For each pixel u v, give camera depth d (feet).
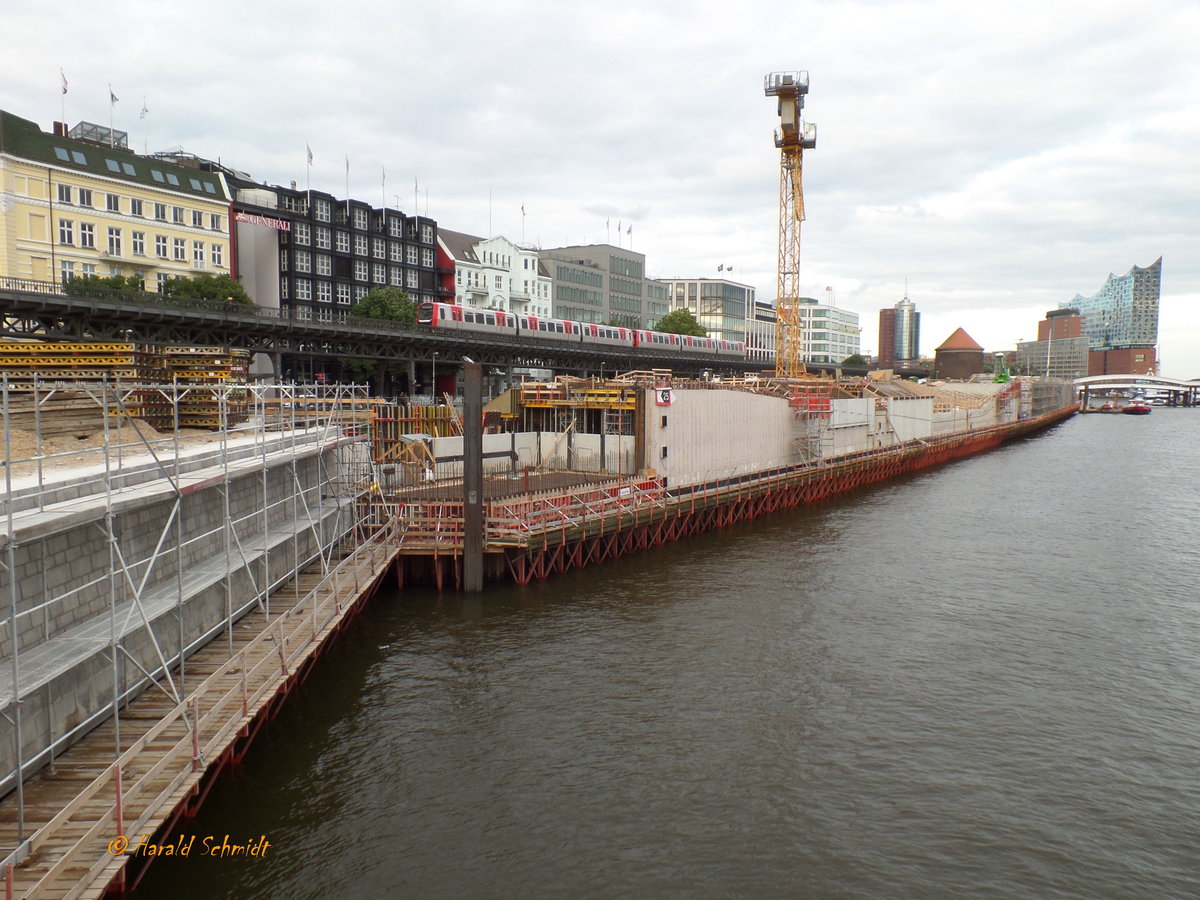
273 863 59.88
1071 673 98.17
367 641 104.06
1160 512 209.46
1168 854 63.77
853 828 66.18
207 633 78.28
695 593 127.03
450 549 123.24
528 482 151.43
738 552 156.35
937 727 83.56
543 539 128.57
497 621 111.96
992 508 214.28
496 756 75.87
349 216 341.82
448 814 66.69
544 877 59.31
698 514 173.58
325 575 93.91
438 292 395.14
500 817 66.44
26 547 53.42
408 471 149.79
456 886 58.13
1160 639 110.63
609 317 541.75
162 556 70.49
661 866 61.00
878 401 286.87
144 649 65.87
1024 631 113.09
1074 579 140.87
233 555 82.43
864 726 83.41
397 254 366.02
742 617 115.55
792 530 180.45
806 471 216.54
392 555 116.16
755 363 437.99
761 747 78.59
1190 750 79.87
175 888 56.85
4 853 44.75
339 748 76.69
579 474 166.91
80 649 53.78
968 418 388.78
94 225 245.45
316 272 328.49
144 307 175.11
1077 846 64.39
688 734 80.79
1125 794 71.97
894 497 233.76
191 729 54.90
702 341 388.57
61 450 78.07
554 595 124.26
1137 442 443.32
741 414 196.03
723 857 62.18
